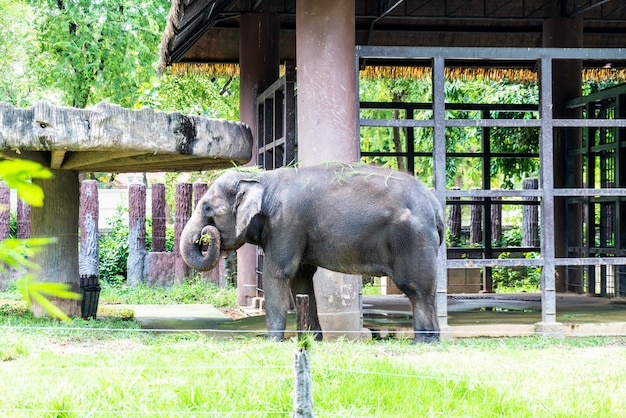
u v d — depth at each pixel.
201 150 9.74
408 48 10.23
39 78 25.00
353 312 9.97
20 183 1.60
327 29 10.06
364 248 9.23
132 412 5.53
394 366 7.02
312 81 10.07
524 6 16.75
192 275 19.69
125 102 23.98
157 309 15.48
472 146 31.53
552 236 10.42
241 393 6.05
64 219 11.41
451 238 21.03
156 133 9.30
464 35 18.20
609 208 16.20
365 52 10.21
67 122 8.80
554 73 16.50
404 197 9.23
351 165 9.55
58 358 7.61
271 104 14.53
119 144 9.05
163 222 20.06
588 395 6.30
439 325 10.15
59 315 1.73
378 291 21.50
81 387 6.18
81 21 23.41
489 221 17.02
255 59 15.28
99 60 23.70
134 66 23.84
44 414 5.46
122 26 23.89
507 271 22.89
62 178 11.35
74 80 23.72
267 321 9.35
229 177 9.60
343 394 6.05
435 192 10.22
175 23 12.20
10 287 17.97
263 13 15.34
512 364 7.72
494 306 13.59
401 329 10.56
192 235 9.62
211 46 18.16
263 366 6.88
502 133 23.55
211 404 5.82
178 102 25.83
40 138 8.71
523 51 10.44
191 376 6.69
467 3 16.59
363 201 9.21
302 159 10.14
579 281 16.08
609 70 19.44
